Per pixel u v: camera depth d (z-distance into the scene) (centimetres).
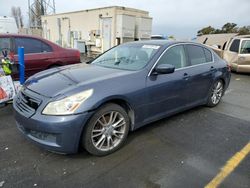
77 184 243
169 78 361
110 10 1474
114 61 388
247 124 415
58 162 279
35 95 279
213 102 495
